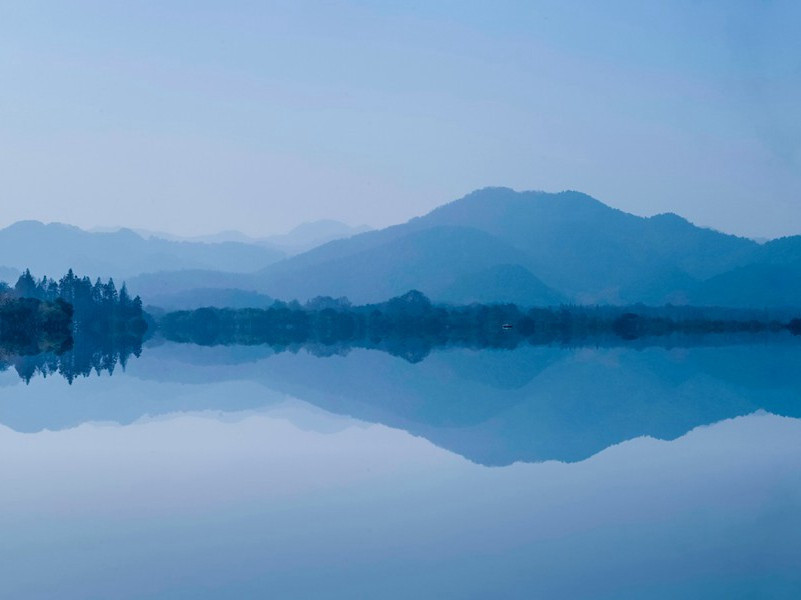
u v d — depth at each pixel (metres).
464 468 28.73
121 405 46.62
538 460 30.25
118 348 118.06
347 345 143.25
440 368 81.69
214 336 197.25
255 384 60.97
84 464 29.28
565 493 25.08
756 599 16.50
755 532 20.95
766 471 28.14
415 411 45.09
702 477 27.27
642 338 180.25
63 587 17.05
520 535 20.70
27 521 21.81
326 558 18.92
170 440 34.47
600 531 21.09
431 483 26.34
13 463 29.47
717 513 22.77
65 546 19.72
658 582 17.47
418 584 17.28
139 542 20.11
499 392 56.12
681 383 62.50
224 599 16.42
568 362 91.19
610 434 36.38
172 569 18.17
